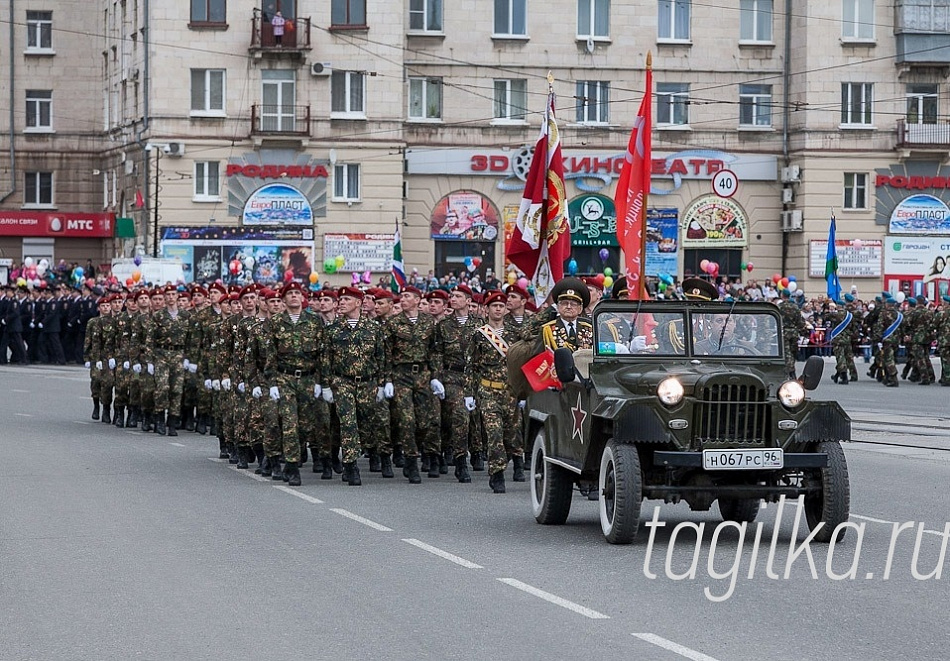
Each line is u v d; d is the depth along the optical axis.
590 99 64.56
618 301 15.77
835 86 64.12
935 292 64.88
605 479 14.86
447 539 15.20
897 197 64.62
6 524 16.25
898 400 36.06
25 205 72.94
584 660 9.74
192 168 61.53
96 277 60.84
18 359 53.25
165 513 17.23
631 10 64.38
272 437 20.67
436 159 63.56
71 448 25.28
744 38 65.06
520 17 64.12
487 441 19.73
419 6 63.69
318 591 12.27
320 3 61.66
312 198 62.06
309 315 20.80
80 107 73.31
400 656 9.90
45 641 10.44
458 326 21.28
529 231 23.25
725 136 64.88
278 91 61.94
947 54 63.50
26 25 73.00
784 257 65.38
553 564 13.59
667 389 14.22
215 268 61.53
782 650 10.02
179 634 10.63
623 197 21.28
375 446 21.39
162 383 28.20
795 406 14.34
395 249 33.53
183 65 61.44
